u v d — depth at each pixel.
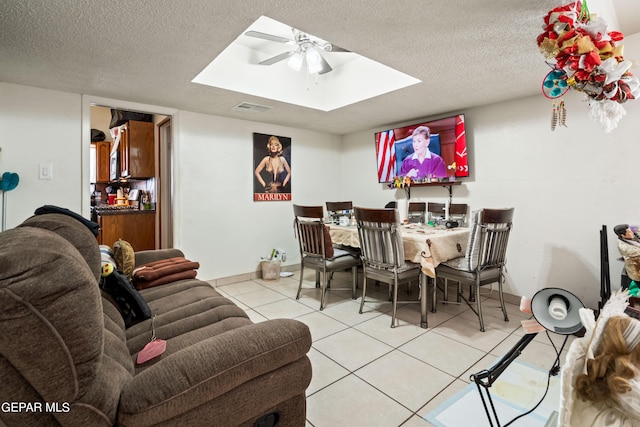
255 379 1.06
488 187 3.44
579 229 2.83
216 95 3.09
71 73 2.49
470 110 3.57
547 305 1.04
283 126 4.46
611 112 1.77
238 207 4.02
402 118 4.04
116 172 5.16
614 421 0.65
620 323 0.68
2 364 0.71
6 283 0.67
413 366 2.01
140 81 2.69
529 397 1.68
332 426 1.49
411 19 1.81
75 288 0.76
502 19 1.81
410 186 4.09
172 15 1.73
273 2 1.64
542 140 3.04
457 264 2.70
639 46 2.40
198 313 1.71
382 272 2.74
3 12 1.67
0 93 2.62
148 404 0.84
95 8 1.65
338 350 2.21
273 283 3.94
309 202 4.78
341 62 3.52
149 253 2.54
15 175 2.62
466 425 1.49
